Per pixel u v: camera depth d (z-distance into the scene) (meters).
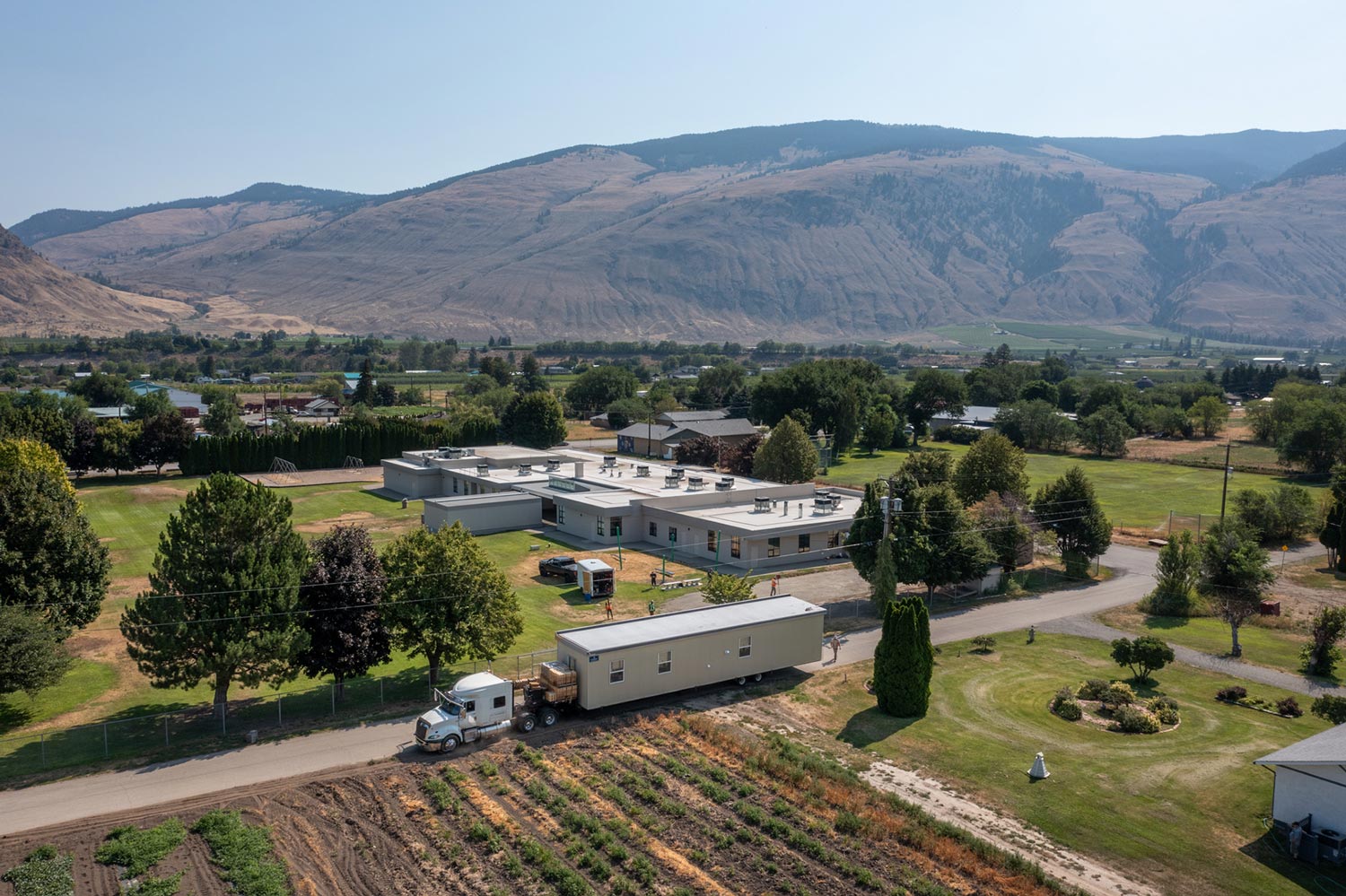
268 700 47.72
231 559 42.72
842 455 157.12
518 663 52.88
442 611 46.81
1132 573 77.88
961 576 65.62
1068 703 46.66
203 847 33.41
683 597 67.56
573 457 124.94
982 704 47.94
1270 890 30.98
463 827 34.78
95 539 53.28
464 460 115.81
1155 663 50.59
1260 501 89.69
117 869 31.86
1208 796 37.56
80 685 49.50
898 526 65.00
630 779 38.38
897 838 34.25
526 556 81.44
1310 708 47.44
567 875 31.12
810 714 46.66
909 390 184.00
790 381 158.62
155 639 41.22
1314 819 33.72
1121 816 36.00
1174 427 171.50
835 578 74.19
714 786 37.91
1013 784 38.75
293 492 116.62
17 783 38.09
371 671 52.00
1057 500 77.56
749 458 120.94
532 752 41.00
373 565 47.47
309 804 36.59
